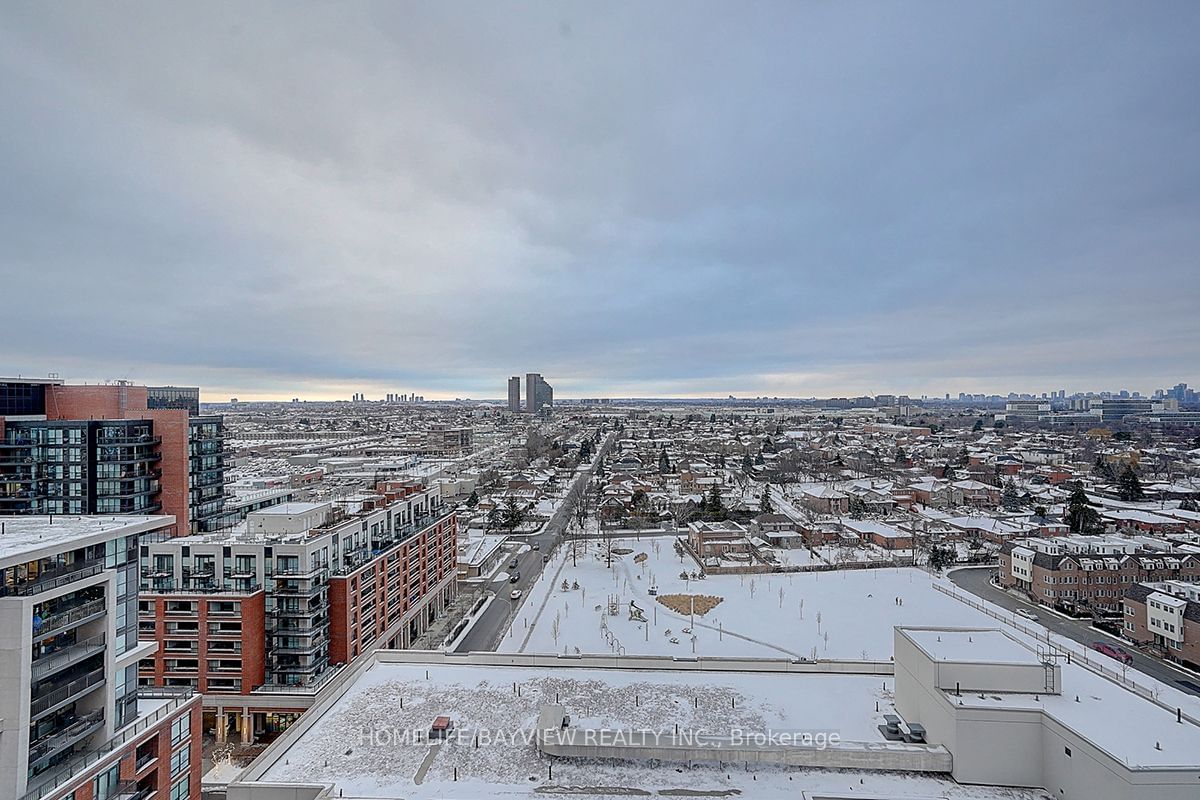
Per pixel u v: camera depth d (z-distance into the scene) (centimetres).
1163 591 8556
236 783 3694
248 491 12544
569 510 18650
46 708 3556
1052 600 10025
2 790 3328
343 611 7150
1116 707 3791
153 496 9400
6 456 8825
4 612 3366
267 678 6650
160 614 6481
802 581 11412
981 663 4000
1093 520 13975
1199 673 7562
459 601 10712
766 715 4444
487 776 3822
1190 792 3139
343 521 7875
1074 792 3491
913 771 3869
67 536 3797
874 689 4872
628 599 10462
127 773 3934
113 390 9812
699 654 8050
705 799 3609
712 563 12269
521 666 5338
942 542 13612
